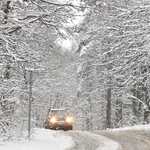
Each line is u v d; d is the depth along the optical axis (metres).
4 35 19.81
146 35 37.53
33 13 20.42
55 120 43.19
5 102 23.64
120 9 39.47
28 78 23.91
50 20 21.48
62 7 21.08
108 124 65.69
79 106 83.38
